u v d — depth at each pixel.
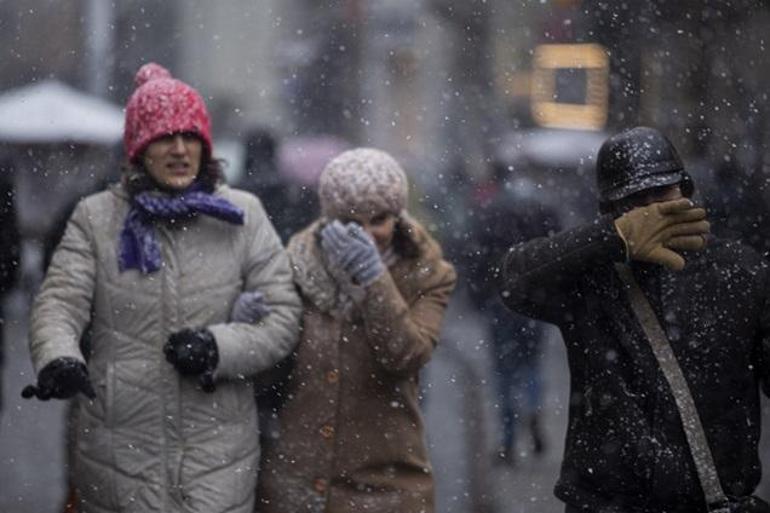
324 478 13.69
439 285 14.05
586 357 12.37
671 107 60.62
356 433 13.70
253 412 13.49
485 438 21.86
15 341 28.59
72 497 13.80
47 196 34.84
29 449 21.55
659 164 12.34
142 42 75.06
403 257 14.00
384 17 78.81
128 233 13.23
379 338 13.50
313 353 13.67
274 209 21.52
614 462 12.14
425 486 13.87
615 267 12.28
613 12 66.75
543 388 22.75
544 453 21.62
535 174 49.47
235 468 13.30
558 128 67.38
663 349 12.09
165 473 13.16
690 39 59.94
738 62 57.09
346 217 13.80
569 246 12.24
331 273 13.64
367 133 78.56
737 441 12.09
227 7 80.94
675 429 12.03
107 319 13.24
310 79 80.31
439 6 77.06
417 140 76.00
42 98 36.72
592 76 66.94
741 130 55.00
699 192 38.34
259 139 21.66
